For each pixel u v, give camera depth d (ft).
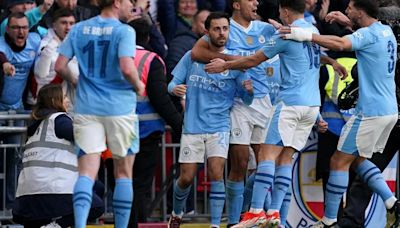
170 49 110.93
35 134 91.71
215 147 97.04
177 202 99.60
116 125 82.79
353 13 92.94
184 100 102.06
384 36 92.17
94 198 92.94
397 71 97.91
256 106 97.96
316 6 120.88
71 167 91.25
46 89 92.17
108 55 82.48
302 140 92.79
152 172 100.37
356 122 92.84
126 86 83.10
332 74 102.27
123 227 84.74
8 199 103.65
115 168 85.05
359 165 95.55
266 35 98.22
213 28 95.86
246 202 101.81
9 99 107.14
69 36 83.82
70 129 90.79
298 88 91.15
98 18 83.41
